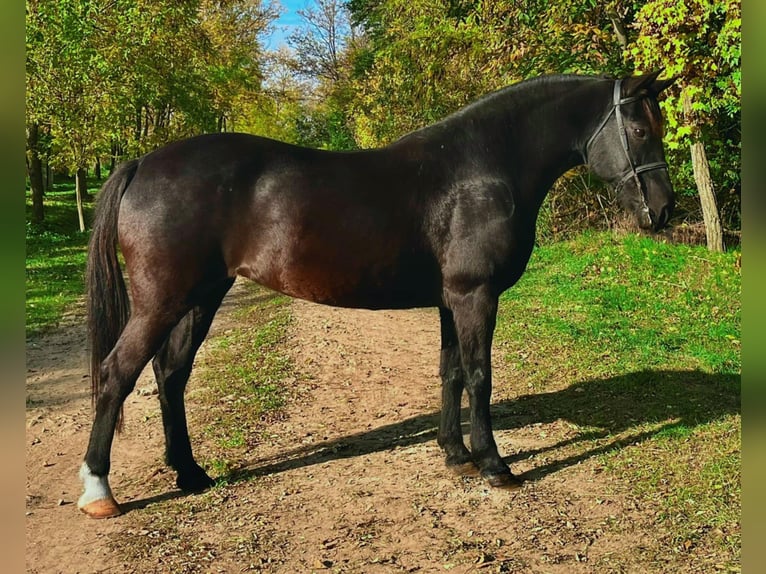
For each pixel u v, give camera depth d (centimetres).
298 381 595
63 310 959
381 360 666
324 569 300
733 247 1029
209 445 453
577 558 300
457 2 1288
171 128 1983
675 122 718
